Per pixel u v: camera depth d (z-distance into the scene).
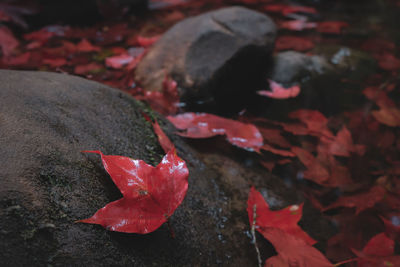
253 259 0.51
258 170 0.60
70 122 0.50
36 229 0.36
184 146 0.59
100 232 0.40
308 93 0.73
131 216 0.41
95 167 0.46
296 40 0.86
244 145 0.63
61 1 0.88
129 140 0.53
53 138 0.45
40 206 0.37
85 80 0.56
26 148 0.41
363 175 0.62
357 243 0.55
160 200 0.42
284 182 0.60
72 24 0.90
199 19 0.74
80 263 0.37
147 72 0.72
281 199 0.58
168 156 0.45
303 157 0.63
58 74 0.55
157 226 0.41
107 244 0.40
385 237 0.53
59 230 0.37
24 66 0.75
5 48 0.79
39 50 0.80
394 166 0.63
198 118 0.65
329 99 0.72
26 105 0.48
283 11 0.99
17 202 0.36
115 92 0.57
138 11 0.97
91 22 0.92
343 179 0.61
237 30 0.71
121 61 0.77
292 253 0.51
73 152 0.45
